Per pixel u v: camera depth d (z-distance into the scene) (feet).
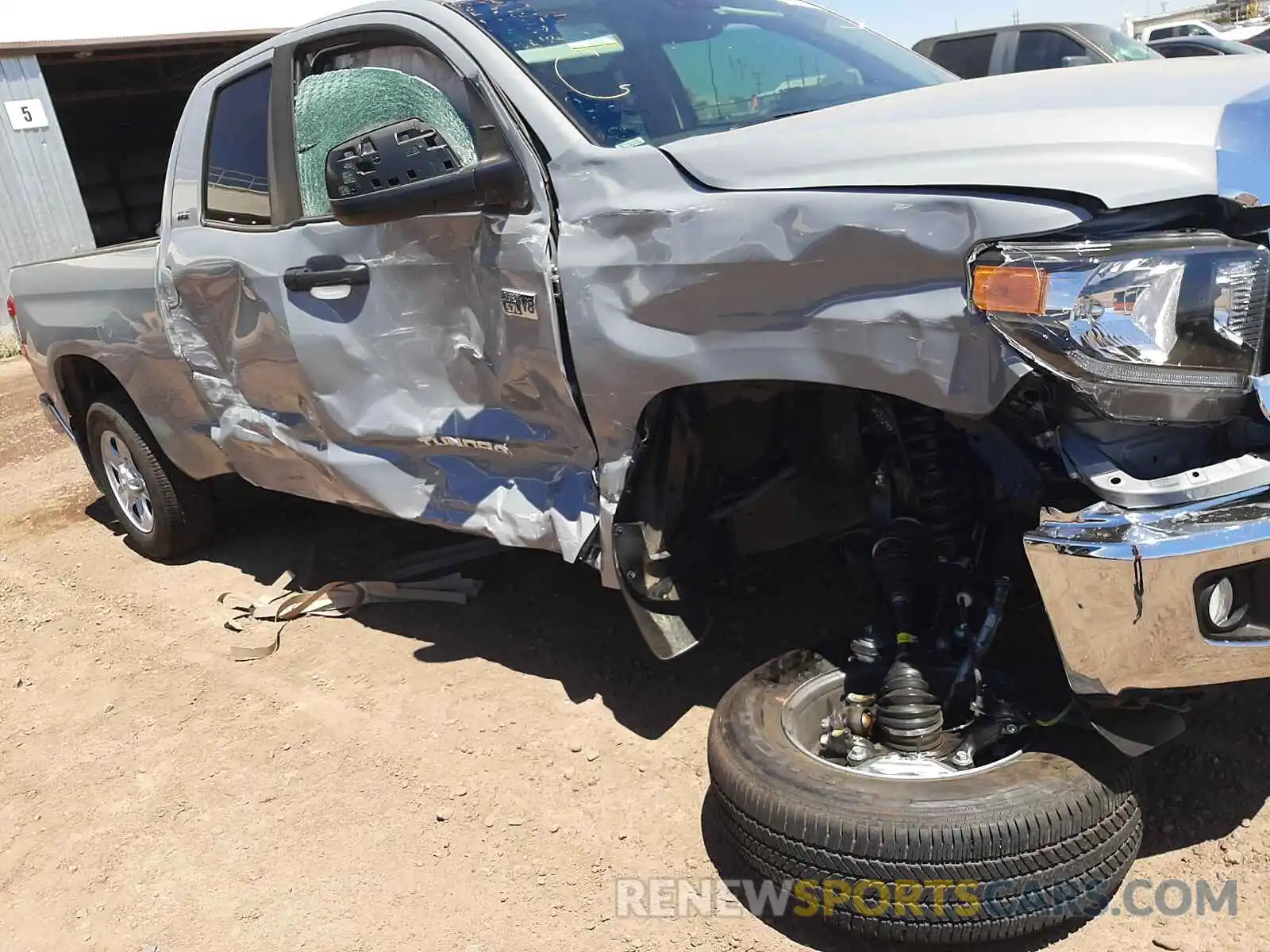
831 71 11.32
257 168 12.26
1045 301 6.35
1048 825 6.89
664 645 9.44
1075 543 6.55
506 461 10.40
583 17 10.52
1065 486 6.90
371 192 9.57
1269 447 6.55
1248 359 6.46
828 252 7.26
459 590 13.70
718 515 9.50
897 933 7.27
